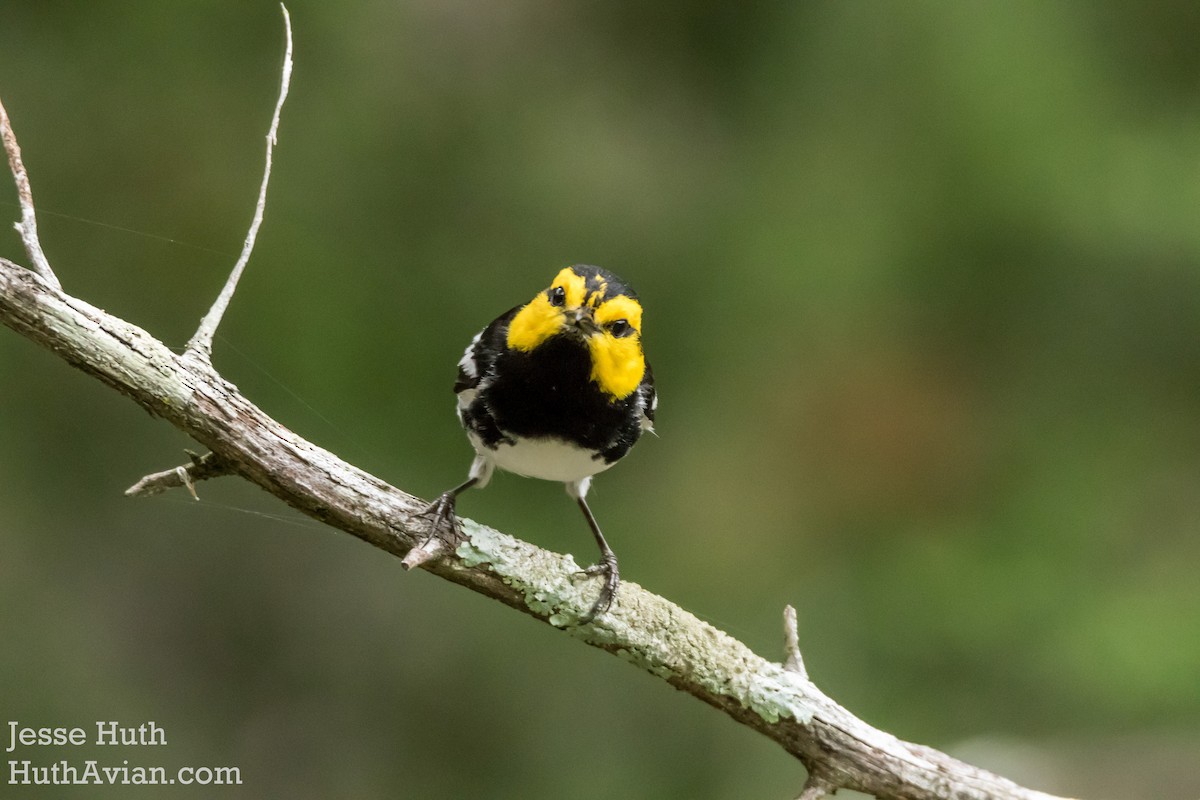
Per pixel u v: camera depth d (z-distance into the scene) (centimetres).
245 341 1184
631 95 1355
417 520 644
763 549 1253
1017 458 1302
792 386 1298
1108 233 1281
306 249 1209
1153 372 1316
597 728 1177
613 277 764
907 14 1330
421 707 1202
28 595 1148
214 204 1197
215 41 1230
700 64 1383
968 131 1301
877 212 1305
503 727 1186
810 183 1316
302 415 1177
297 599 1230
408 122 1268
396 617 1235
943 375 1305
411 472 1183
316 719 1191
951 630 1216
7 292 569
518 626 1228
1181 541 1257
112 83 1205
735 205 1320
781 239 1302
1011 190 1290
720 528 1255
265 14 1240
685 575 1229
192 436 605
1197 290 1284
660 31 1383
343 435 1178
